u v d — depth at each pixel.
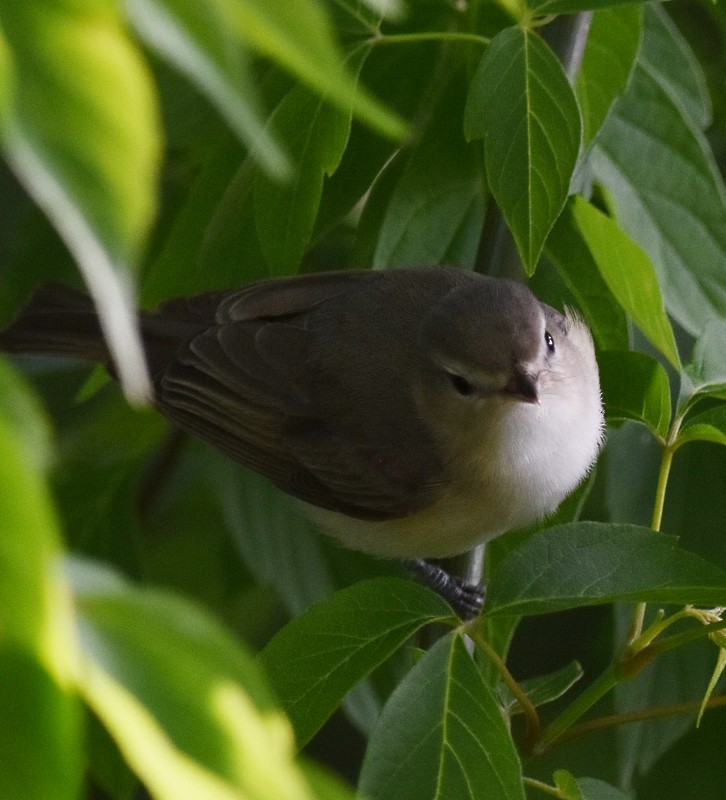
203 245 7.40
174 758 2.05
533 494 8.55
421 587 5.30
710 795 8.73
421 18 7.68
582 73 7.34
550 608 5.24
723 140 10.77
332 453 8.95
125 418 9.24
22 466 1.89
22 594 1.90
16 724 1.99
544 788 5.65
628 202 7.92
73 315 9.27
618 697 7.59
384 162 7.59
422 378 8.70
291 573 9.11
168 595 2.21
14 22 1.96
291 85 7.03
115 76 1.96
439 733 4.80
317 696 5.10
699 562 5.29
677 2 11.06
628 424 8.12
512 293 8.18
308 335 9.19
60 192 1.88
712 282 7.86
